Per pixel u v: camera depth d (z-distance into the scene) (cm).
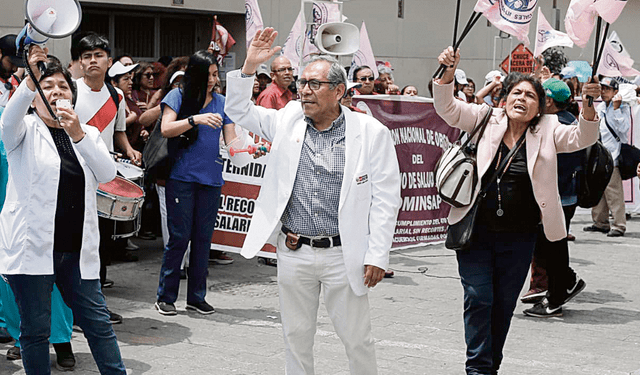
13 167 471
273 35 461
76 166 476
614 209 1234
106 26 1465
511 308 539
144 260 970
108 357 485
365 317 468
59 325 577
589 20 517
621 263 1028
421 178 1082
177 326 704
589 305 815
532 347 670
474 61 2009
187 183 720
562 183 748
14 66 638
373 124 465
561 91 745
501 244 528
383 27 1802
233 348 645
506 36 1395
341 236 454
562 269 752
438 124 1091
